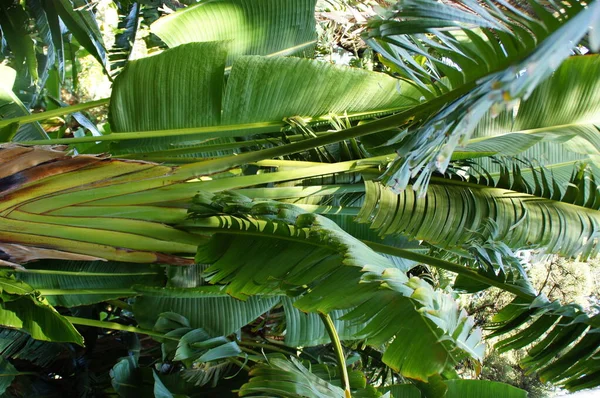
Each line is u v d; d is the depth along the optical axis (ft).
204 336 8.45
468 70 5.81
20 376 8.78
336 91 7.71
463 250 7.34
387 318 5.93
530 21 5.13
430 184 7.40
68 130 15.76
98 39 9.98
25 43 10.68
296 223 6.21
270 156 6.82
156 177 6.86
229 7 7.83
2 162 6.40
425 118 5.98
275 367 7.19
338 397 7.14
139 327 8.23
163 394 8.27
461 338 5.63
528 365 6.54
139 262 7.02
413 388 9.12
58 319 6.81
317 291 6.04
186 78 7.30
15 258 6.77
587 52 6.40
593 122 6.63
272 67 7.35
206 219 6.88
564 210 7.18
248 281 6.37
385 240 9.03
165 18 7.68
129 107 7.45
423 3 5.43
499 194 7.34
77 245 6.82
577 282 15.05
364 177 7.23
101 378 9.66
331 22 14.64
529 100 6.62
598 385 6.14
